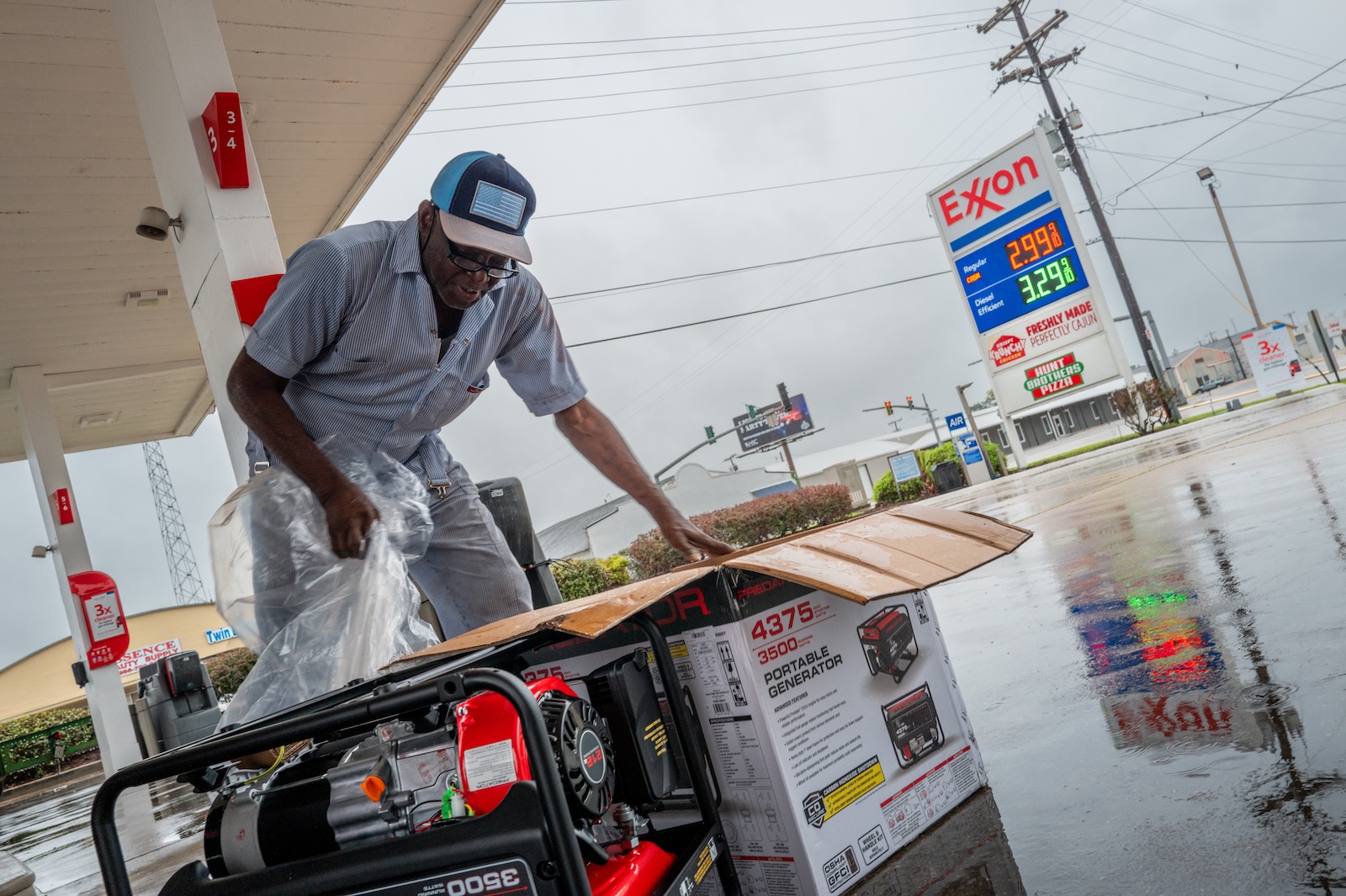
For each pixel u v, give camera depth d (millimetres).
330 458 2088
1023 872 1303
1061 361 21797
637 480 2463
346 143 6125
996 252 22484
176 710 9266
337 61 5203
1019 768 1781
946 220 23188
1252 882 1111
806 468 61688
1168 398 25672
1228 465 7891
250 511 1989
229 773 1297
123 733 8625
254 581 1989
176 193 3588
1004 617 3732
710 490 46094
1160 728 1793
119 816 5871
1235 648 2248
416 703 983
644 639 1454
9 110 4875
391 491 2139
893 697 1591
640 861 1158
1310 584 2730
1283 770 1420
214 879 1104
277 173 6238
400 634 1985
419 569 2398
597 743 1157
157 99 3568
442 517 2367
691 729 1329
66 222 6203
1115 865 1254
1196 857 1214
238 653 16672
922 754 1604
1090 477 12336
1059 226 21297
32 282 6953
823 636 1495
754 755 1358
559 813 928
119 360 9125
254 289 3252
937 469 23281
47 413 8789
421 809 1066
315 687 1871
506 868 953
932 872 1381
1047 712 2146
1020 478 19375
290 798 1127
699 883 1228
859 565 1338
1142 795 1478
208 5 3492
